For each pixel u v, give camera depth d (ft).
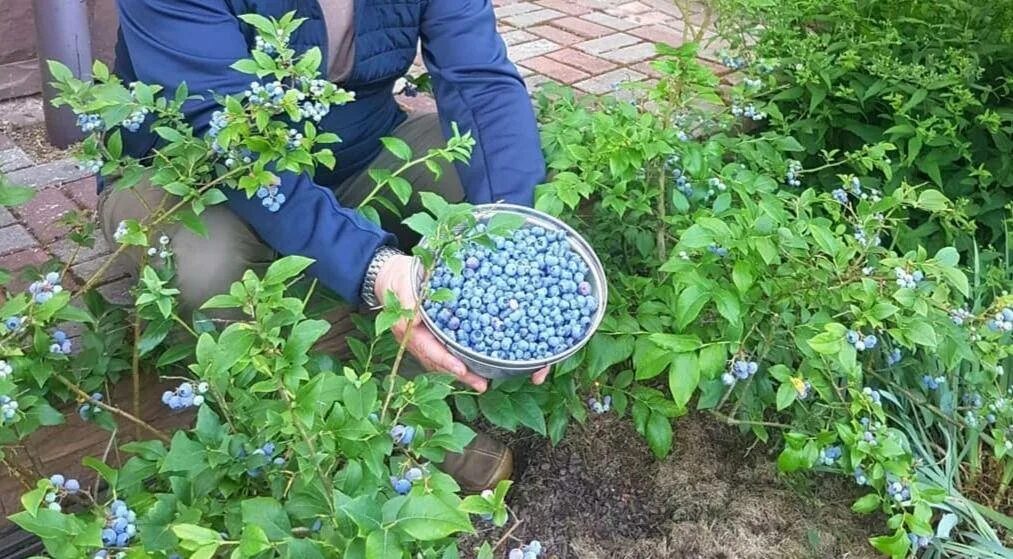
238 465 3.69
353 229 4.54
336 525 3.13
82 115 4.14
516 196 5.21
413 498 2.79
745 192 5.22
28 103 8.07
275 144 3.96
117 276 5.72
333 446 3.37
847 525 5.69
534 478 5.85
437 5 5.44
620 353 4.90
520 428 6.07
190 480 3.66
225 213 4.87
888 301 4.46
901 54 8.29
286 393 3.32
